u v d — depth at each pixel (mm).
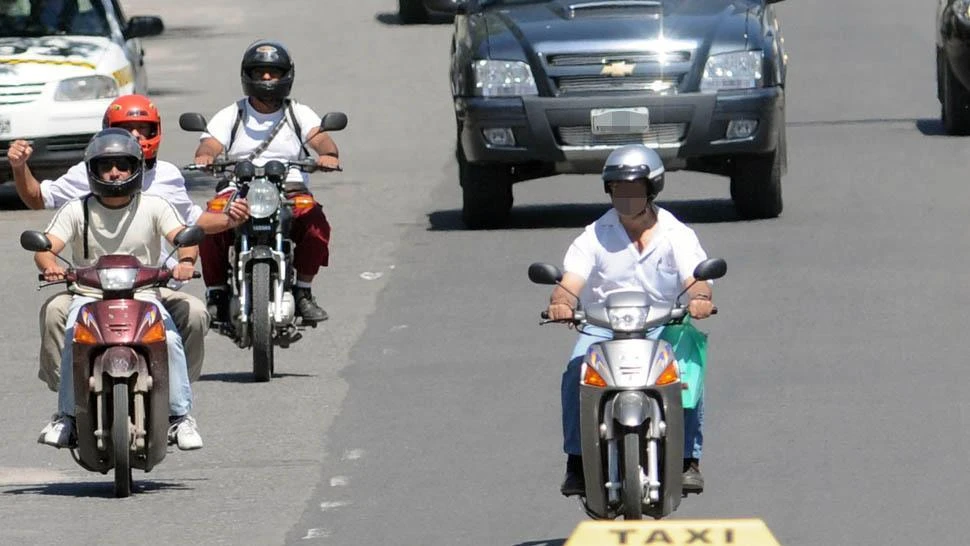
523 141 50188
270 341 34438
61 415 27062
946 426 29641
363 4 124312
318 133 36875
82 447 26594
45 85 58281
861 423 29969
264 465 28688
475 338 37656
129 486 26938
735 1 52906
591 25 51094
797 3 110938
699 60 50219
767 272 43188
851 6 108938
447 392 33094
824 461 27781
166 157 68750
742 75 50219
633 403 21688
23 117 57906
